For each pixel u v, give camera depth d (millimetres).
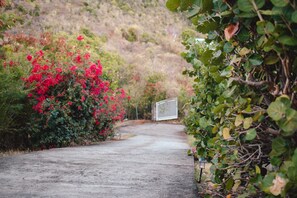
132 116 29406
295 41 1307
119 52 41625
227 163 2291
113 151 7574
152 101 29656
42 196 3574
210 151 2941
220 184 2549
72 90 9461
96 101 10445
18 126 8555
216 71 2092
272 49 1549
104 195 3645
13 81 7555
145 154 6980
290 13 1284
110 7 54531
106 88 10938
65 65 9773
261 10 1374
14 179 4316
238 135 1956
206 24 1759
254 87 1834
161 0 63500
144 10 60312
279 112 1307
